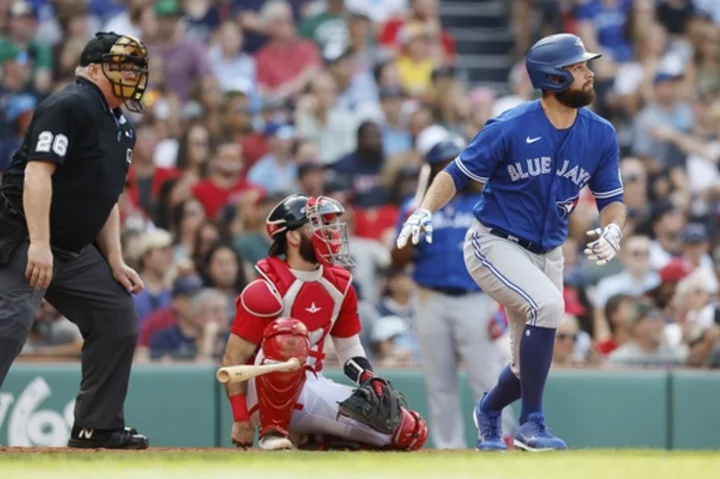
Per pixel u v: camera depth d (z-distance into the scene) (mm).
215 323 34531
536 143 22125
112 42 22250
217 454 20047
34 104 45938
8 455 19859
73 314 22875
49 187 21594
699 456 20594
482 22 57250
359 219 41344
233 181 42156
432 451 21812
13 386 32469
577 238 41750
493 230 22562
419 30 52188
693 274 39969
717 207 46844
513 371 23359
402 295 37344
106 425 22906
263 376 21594
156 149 43750
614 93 50750
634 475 17484
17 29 46719
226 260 36906
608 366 34531
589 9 53938
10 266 21812
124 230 38000
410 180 42812
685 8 54438
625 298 35844
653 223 43938
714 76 53125
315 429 22547
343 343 23156
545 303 21812
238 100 45156
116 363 22953
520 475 17297
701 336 35531
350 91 49219
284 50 50125
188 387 32906
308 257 22375
